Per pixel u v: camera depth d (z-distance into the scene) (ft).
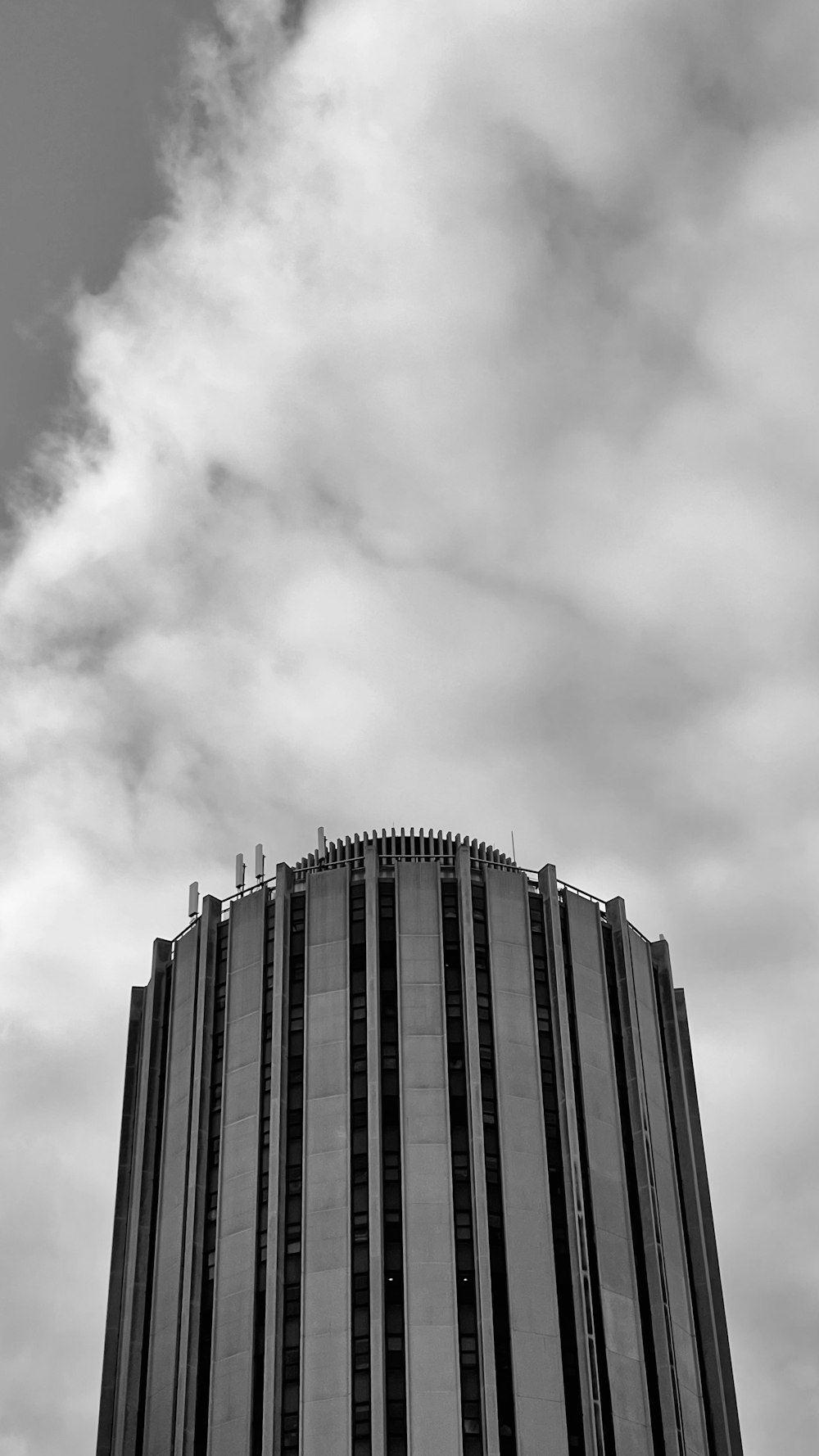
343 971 440.04
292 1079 428.97
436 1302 398.42
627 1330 405.80
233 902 462.19
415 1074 425.28
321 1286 402.52
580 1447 387.34
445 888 450.71
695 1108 462.60
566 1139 420.36
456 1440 383.86
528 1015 435.53
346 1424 386.52
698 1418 413.80
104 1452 419.13
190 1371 402.72
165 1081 451.53
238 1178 421.18
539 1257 405.80
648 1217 423.23
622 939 459.32
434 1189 411.13
